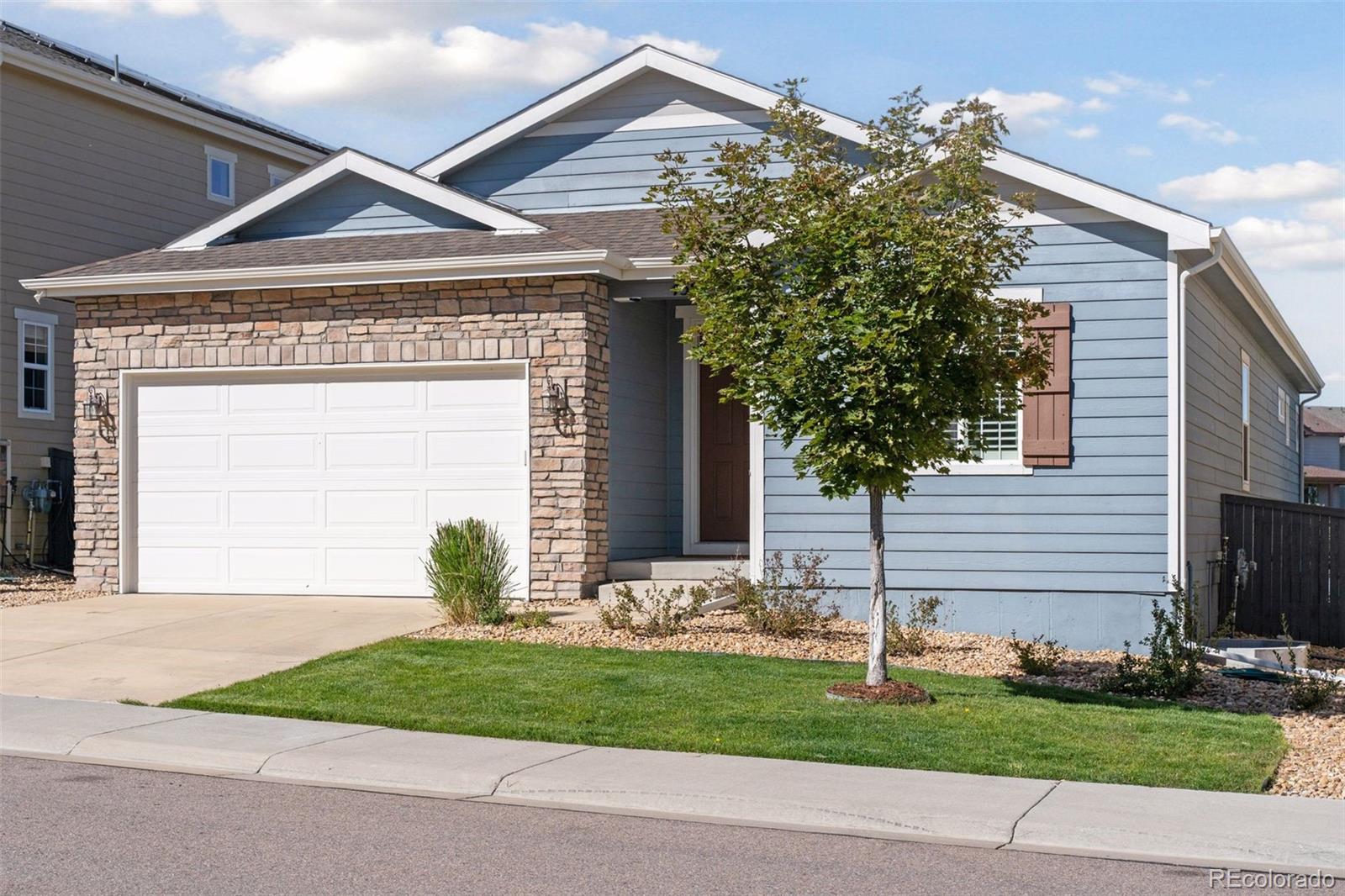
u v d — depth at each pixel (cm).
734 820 748
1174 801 767
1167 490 1407
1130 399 1419
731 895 599
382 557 1582
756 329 1013
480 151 1872
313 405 1609
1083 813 734
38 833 690
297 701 1037
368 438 1589
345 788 816
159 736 921
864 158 1711
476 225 1705
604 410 1555
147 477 1661
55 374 2233
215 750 881
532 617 1354
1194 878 644
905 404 986
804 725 948
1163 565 1409
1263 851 679
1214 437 1658
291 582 1611
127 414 1662
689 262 1244
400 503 1577
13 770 852
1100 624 1420
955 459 1076
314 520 1605
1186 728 966
